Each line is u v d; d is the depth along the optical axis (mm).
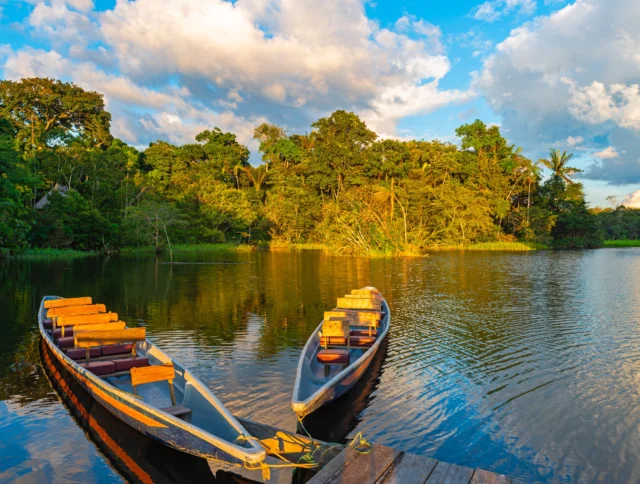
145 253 47188
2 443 6461
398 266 33000
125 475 5730
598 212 95500
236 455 5066
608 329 13359
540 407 7793
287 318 14664
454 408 7738
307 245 59750
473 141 66938
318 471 5270
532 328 13484
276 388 8523
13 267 30109
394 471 4863
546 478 5742
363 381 9008
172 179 61062
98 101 64562
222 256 43719
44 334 10055
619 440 6680
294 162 74625
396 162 63688
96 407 7637
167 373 6742
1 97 57781
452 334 12805
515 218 65625
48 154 47469
